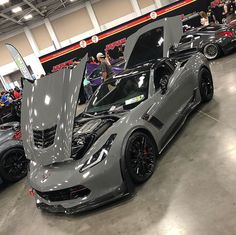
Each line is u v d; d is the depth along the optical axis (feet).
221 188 10.10
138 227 9.91
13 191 17.40
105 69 25.21
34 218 13.23
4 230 13.26
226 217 8.82
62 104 11.73
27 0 53.72
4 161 17.99
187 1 52.80
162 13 53.11
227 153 11.95
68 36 73.97
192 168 11.85
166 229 9.32
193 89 16.39
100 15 72.90
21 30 73.31
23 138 12.94
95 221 11.10
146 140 12.28
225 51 30.04
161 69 15.28
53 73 12.73
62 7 71.31
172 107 14.39
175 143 14.46
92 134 12.21
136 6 71.61
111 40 53.47
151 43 17.87
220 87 20.45
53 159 11.40
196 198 10.10
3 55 74.84
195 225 8.99
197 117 16.44
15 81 76.18
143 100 13.71
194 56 17.75
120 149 11.27
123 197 11.76
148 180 12.17
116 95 15.11
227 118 14.97
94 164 11.04
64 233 11.21
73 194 11.19
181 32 18.21
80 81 11.59
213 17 48.93
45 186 11.55
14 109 30.60
